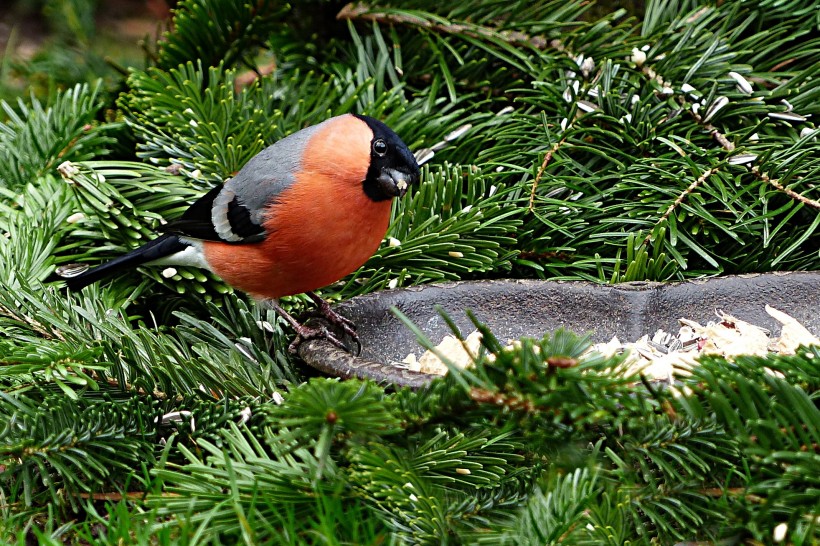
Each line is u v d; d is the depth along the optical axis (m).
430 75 8.58
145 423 5.11
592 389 3.56
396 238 7.25
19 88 9.98
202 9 8.47
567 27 8.36
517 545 4.06
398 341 6.32
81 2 10.93
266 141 7.89
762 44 7.77
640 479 4.69
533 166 7.36
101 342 5.22
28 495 4.68
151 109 7.87
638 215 7.04
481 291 6.46
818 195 7.00
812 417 3.69
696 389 3.91
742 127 7.48
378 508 4.46
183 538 4.04
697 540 4.32
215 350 6.07
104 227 7.03
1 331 5.81
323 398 3.58
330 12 8.91
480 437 4.77
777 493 3.71
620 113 7.50
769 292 6.38
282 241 6.10
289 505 4.39
